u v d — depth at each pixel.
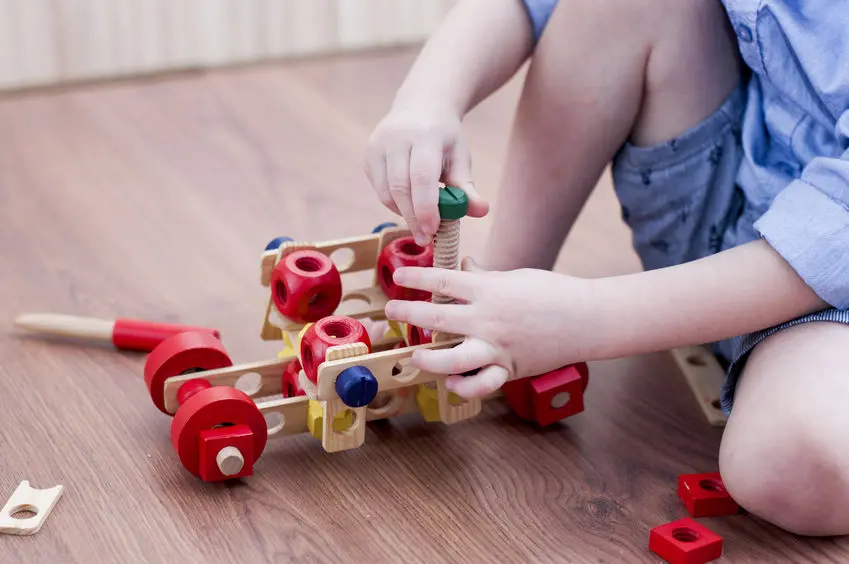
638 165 1.15
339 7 2.06
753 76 1.12
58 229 1.47
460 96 1.08
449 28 1.13
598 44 1.08
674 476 1.05
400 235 1.10
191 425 0.98
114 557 0.93
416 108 1.04
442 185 1.06
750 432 0.94
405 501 1.01
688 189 1.13
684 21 1.07
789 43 1.03
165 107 1.85
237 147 1.72
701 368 1.21
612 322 0.97
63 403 1.13
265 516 0.98
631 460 1.07
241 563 0.93
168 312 1.30
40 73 1.91
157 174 1.63
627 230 1.50
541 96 1.12
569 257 1.43
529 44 1.16
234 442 0.98
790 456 0.91
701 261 0.99
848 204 0.93
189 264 1.40
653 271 0.99
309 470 1.04
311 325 1.00
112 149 1.70
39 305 1.30
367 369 0.96
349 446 1.01
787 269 0.96
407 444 1.09
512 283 0.96
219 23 1.98
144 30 1.94
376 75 2.00
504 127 1.81
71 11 1.88
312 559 0.93
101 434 1.08
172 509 0.99
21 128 1.75
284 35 2.04
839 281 0.94
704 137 1.11
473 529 0.97
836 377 0.92
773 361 0.97
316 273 1.03
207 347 1.07
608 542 0.96
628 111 1.12
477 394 0.95
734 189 1.13
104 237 1.46
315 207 1.55
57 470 1.03
